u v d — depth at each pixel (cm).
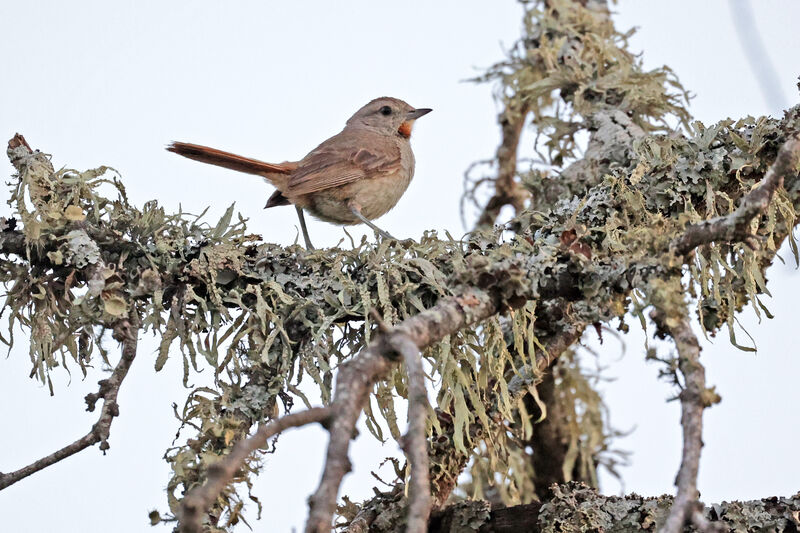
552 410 972
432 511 708
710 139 755
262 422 675
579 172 949
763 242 700
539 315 750
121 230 741
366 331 690
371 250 729
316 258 736
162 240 734
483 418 678
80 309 691
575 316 730
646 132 966
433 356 680
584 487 691
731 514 619
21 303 718
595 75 1019
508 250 573
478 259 548
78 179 738
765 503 629
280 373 695
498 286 546
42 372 711
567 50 1047
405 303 714
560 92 1039
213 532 593
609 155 936
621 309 582
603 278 585
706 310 684
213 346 709
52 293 714
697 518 394
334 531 707
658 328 534
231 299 719
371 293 719
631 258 578
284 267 737
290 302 706
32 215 706
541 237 723
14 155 739
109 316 673
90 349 717
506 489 912
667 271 543
